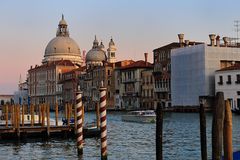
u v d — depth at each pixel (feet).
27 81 592.60
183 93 276.00
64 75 486.38
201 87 260.83
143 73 338.54
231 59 268.00
